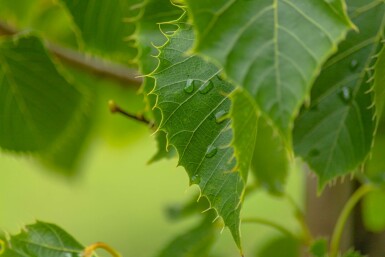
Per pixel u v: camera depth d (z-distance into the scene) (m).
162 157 0.71
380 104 0.65
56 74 0.82
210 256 0.86
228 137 0.63
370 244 0.84
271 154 0.80
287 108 0.55
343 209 0.82
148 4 0.68
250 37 0.56
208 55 0.55
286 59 0.55
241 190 0.61
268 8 0.56
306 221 0.83
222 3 0.56
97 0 0.75
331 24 0.56
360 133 0.68
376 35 0.67
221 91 0.64
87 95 0.83
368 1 0.67
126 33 0.76
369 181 0.78
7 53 0.81
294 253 0.88
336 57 0.67
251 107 0.59
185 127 0.63
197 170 0.63
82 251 0.69
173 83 0.64
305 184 0.83
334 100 0.68
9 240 0.69
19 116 0.83
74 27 0.76
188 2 0.56
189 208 0.86
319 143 0.68
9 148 0.84
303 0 0.56
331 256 0.78
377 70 0.64
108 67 0.90
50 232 0.69
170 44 0.64
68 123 0.84
